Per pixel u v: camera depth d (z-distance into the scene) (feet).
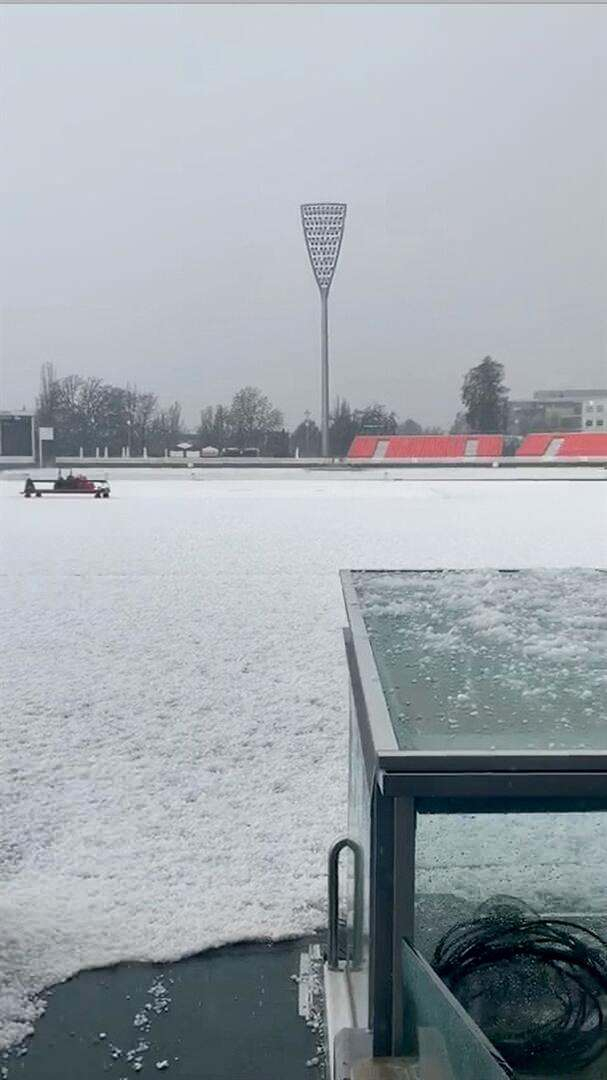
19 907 13.83
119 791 18.66
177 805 17.97
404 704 6.91
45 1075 10.45
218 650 29.12
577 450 205.36
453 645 8.77
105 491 99.04
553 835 6.43
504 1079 5.16
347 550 51.72
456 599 10.94
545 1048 6.78
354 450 222.69
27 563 48.01
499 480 136.26
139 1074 10.46
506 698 7.06
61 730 22.16
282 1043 10.94
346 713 23.22
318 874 15.01
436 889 6.56
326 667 27.12
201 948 12.91
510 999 6.81
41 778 19.31
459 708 6.79
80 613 34.76
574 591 11.51
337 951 10.59
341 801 18.08
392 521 68.39
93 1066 10.61
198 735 21.80
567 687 7.36
